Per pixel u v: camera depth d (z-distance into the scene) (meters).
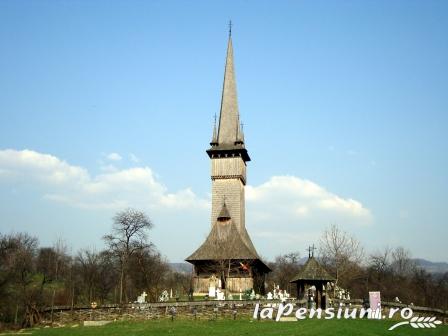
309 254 56.44
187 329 41.56
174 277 119.38
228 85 101.69
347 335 39.12
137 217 93.25
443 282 120.56
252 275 84.31
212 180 93.69
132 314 50.16
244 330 41.00
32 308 47.94
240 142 95.50
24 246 90.38
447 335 42.91
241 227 92.44
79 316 49.22
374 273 119.19
